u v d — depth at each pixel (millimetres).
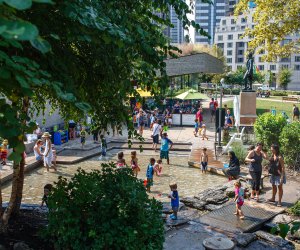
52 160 17797
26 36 1965
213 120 35094
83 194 6406
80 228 6301
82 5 4453
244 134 22828
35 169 17781
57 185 6840
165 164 19438
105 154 20688
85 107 3732
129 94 6996
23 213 8531
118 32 4668
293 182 14422
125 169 7352
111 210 6293
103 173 7145
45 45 2523
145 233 6160
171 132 28297
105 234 6039
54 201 6457
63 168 18172
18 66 2961
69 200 6508
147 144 23656
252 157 12336
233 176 15211
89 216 6270
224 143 22891
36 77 3383
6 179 15227
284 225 4047
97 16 4516
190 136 26484
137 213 6227
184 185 15562
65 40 5426
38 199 13461
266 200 12250
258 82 105125
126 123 7238
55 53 5211
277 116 17984
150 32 6293
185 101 42500
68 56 5492
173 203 10492
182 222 10320
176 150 22734
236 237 9383
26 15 4488
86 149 21734
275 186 11953
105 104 7125
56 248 6387
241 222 10477
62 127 25625
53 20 4879
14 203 7734
